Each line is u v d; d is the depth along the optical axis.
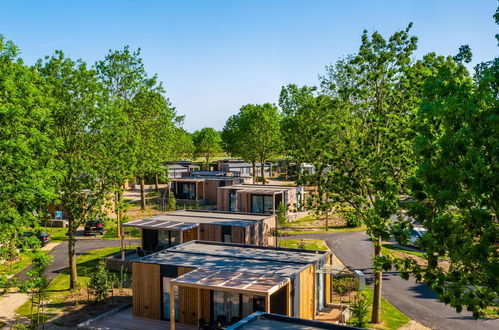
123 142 27.73
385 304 23.72
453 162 11.34
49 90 24.17
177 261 21.58
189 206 57.66
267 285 17.22
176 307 20.72
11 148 18.16
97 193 26.50
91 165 26.58
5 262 29.98
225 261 21.62
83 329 19.83
